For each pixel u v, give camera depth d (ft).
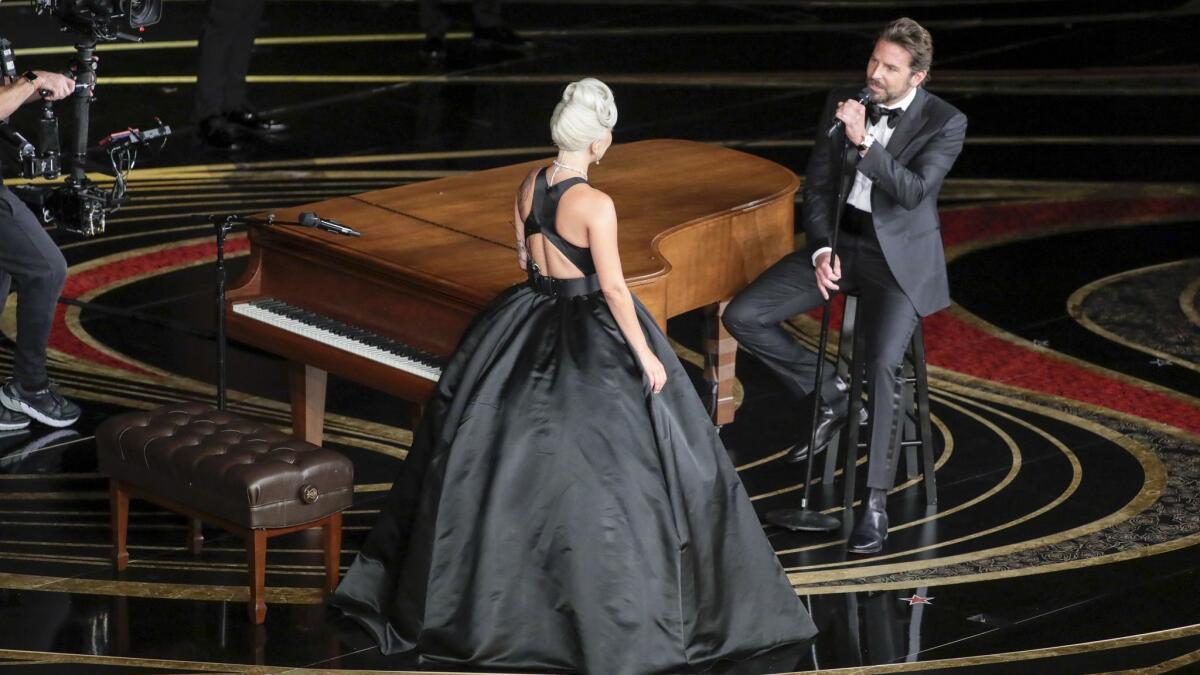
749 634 65.72
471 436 64.03
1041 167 133.39
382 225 77.15
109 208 78.89
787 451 84.74
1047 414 89.56
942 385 93.04
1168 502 79.77
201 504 67.00
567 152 64.13
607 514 62.90
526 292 65.51
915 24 74.13
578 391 63.36
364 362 71.56
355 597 67.26
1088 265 112.88
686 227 77.30
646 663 63.10
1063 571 73.15
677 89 149.79
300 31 163.43
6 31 152.46
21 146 77.92
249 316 75.05
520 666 63.82
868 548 74.38
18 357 84.69
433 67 153.79
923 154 74.95
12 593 69.46
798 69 157.58
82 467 81.82
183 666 64.23
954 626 68.44
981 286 108.68
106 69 148.15
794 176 86.22
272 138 132.77
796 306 80.28
